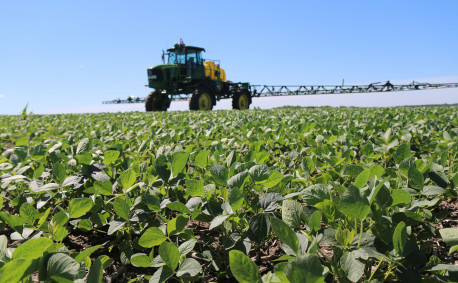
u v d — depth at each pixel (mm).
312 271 650
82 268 878
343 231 1021
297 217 1132
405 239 914
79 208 1261
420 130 3789
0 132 6793
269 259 1503
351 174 1528
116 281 1423
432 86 17500
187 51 16516
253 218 1248
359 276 862
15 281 664
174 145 3260
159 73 15750
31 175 2285
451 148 2490
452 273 878
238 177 1364
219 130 4723
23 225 1249
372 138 3869
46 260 752
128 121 7645
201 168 2018
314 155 2188
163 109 17906
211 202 1414
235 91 20328
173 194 1763
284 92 22531
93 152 2277
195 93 16344
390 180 1516
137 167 2023
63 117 10430
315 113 9469
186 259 1018
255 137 3352
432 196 1658
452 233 930
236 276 695
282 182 1654
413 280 907
